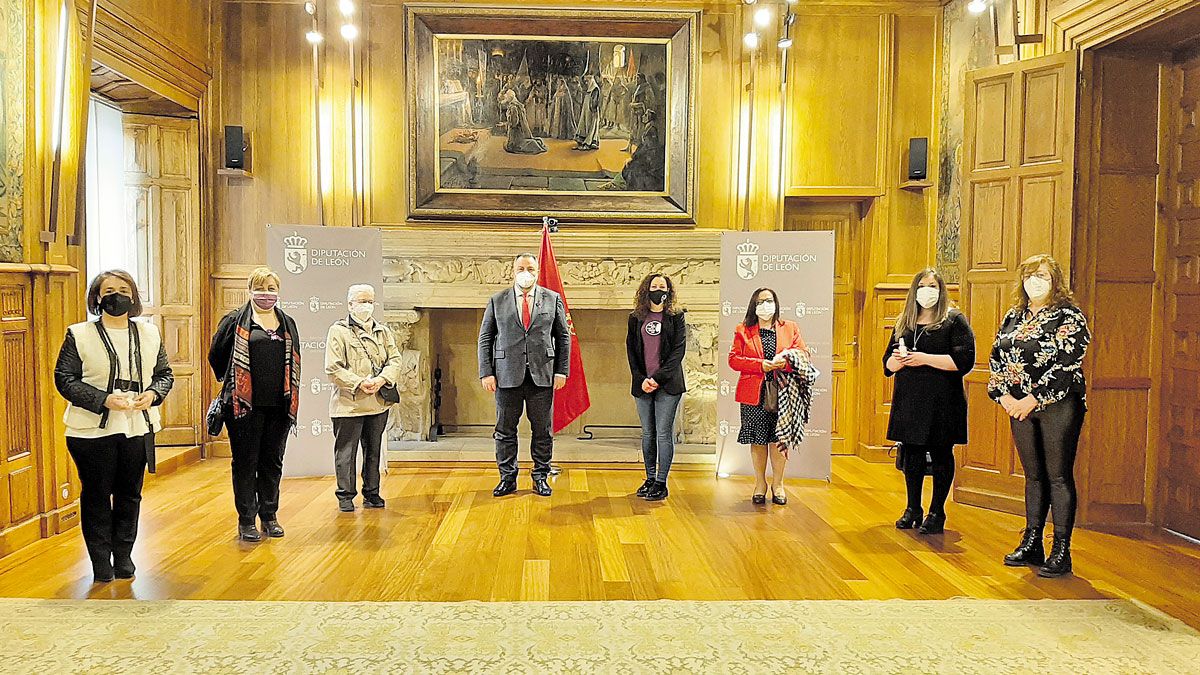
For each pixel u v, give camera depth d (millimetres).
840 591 3615
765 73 6629
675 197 6680
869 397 6742
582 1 6562
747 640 3062
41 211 4375
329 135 6551
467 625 3174
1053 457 3883
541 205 6664
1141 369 4883
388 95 6602
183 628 3125
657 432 5332
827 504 5219
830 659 2910
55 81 4434
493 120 6609
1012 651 2990
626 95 6625
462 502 5164
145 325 3746
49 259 4430
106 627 3133
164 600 3414
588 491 5508
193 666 2814
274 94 6547
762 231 6199
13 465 4121
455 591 3564
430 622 3201
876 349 6699
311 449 5727
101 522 3623
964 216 5281
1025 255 4965
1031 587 3701
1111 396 4875
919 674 2807
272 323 4309
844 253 6953
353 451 4898
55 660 2848
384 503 5078
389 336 5066
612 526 4633
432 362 6949
